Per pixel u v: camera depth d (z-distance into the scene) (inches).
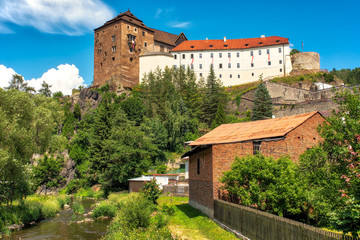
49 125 1264.8
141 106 2984.7
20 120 1188.5
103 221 1147.9
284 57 3747.5
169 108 2812.5
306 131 925.8
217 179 840.3
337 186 432.8
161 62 3779.5
